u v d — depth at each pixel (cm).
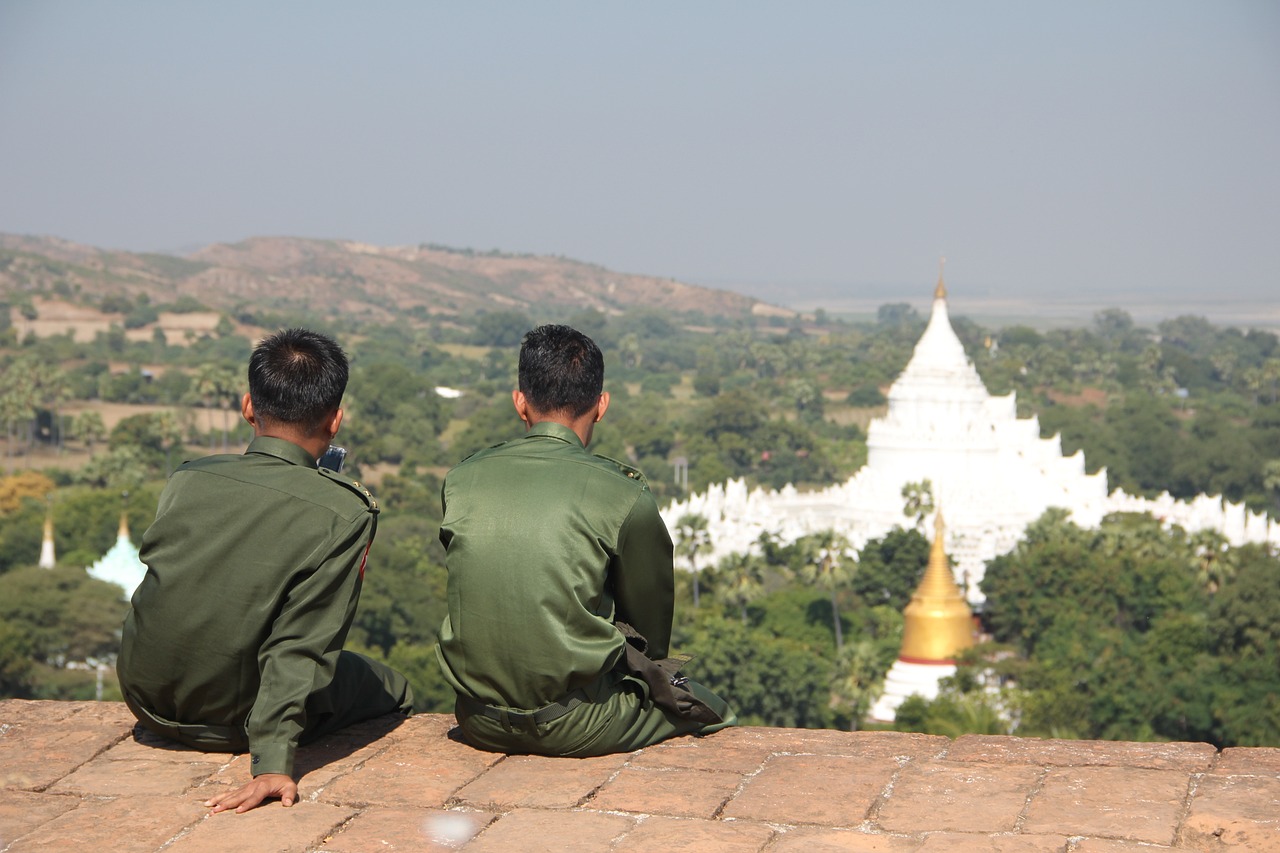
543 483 862
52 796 844
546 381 899
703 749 897
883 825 767
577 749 870
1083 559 9112
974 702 6562
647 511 869
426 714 994
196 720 887
